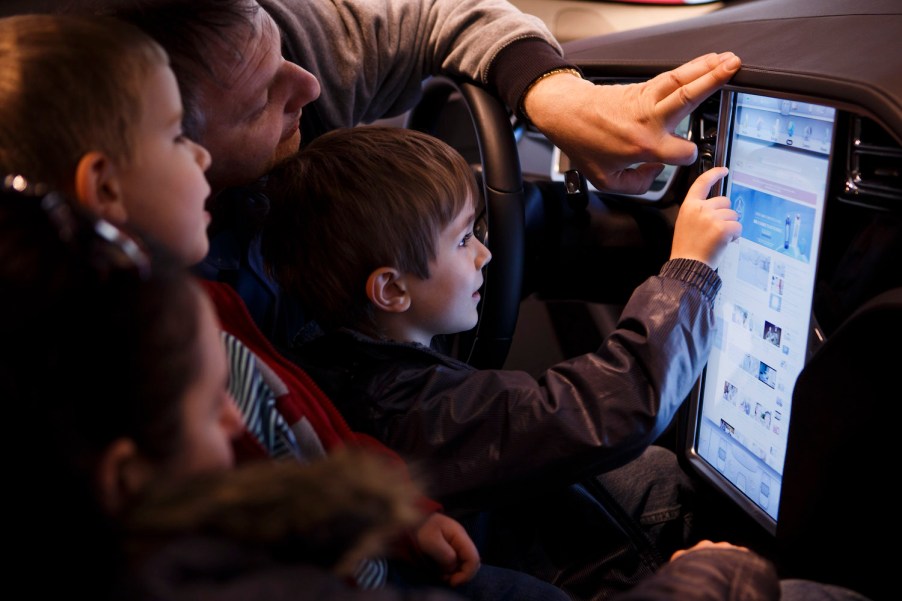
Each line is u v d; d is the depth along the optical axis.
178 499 0.43
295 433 0.74
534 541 1.04
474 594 0.91
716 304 0.96
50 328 0.45
